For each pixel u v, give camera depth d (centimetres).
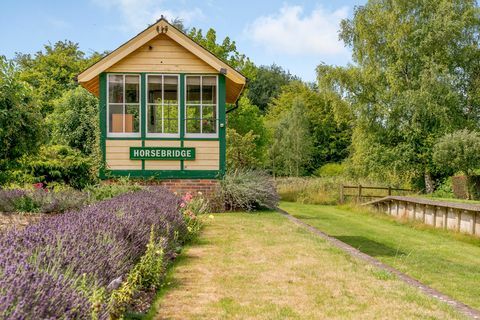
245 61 3269
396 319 487
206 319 475
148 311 487
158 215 761
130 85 1480
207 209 1403
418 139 3347
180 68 1488
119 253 488
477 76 3403
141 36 1455
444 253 1088
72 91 2417
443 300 574
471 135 2867
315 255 789
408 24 3328
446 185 3203
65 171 1491
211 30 3086
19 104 1030
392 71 3325
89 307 326
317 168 5675
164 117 1491
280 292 573
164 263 657
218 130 1492
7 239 405
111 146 1473
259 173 1622
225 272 666
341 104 3569
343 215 1861
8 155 1068
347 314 498
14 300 273
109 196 1130
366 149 3531
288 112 5731
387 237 1321
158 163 1483
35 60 3641
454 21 3216
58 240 424
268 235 993
